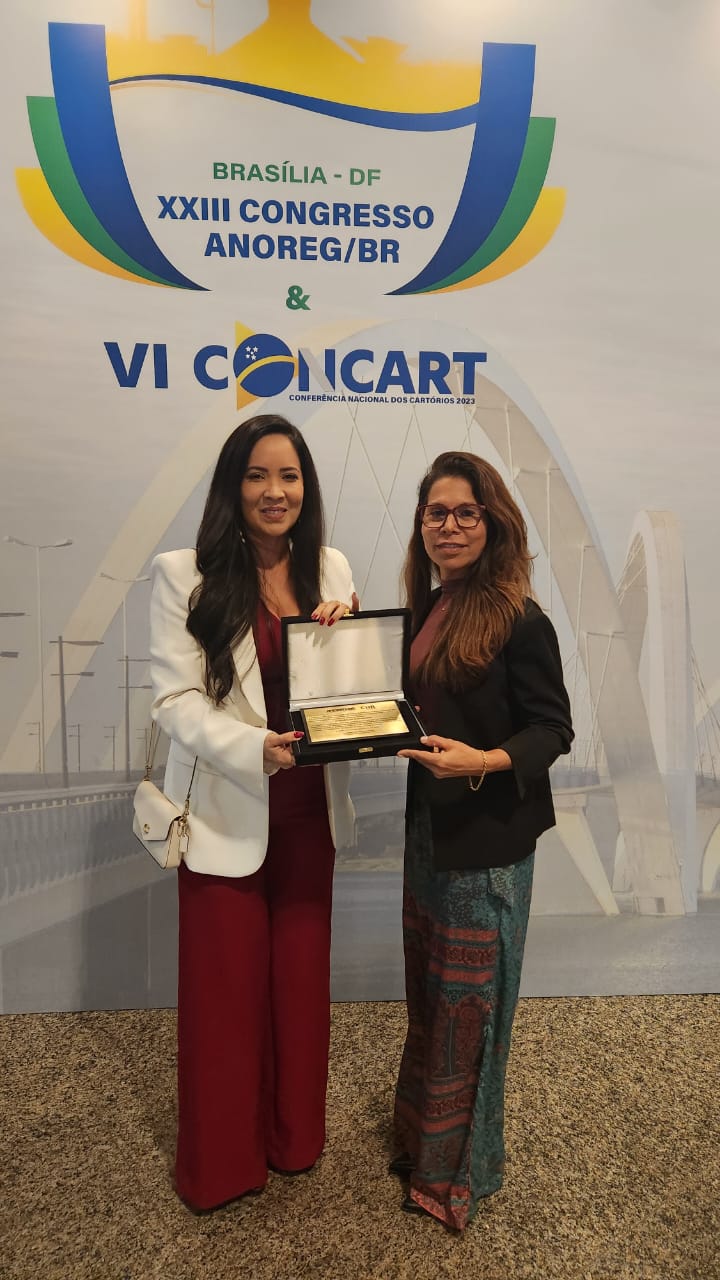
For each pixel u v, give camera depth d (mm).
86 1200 1643
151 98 2002
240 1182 1623
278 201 2072
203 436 2158
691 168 2135
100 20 1959
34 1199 1642
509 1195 1666
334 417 2182
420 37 2023
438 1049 1516
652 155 2121
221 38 1987
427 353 2176
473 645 1414
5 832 2271
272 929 1647
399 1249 1533
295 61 2010
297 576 1595
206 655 1510
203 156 2037
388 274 2133
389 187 2090
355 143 2062
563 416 2232
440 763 1369
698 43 2076
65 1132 1834
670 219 2158
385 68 2031
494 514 1428
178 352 2119
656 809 2414
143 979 2369
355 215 2096
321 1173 1728
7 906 2301
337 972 2426
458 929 1476
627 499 2283
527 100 2072
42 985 2348
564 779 2391
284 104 2027
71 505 2160
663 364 2227
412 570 1613
